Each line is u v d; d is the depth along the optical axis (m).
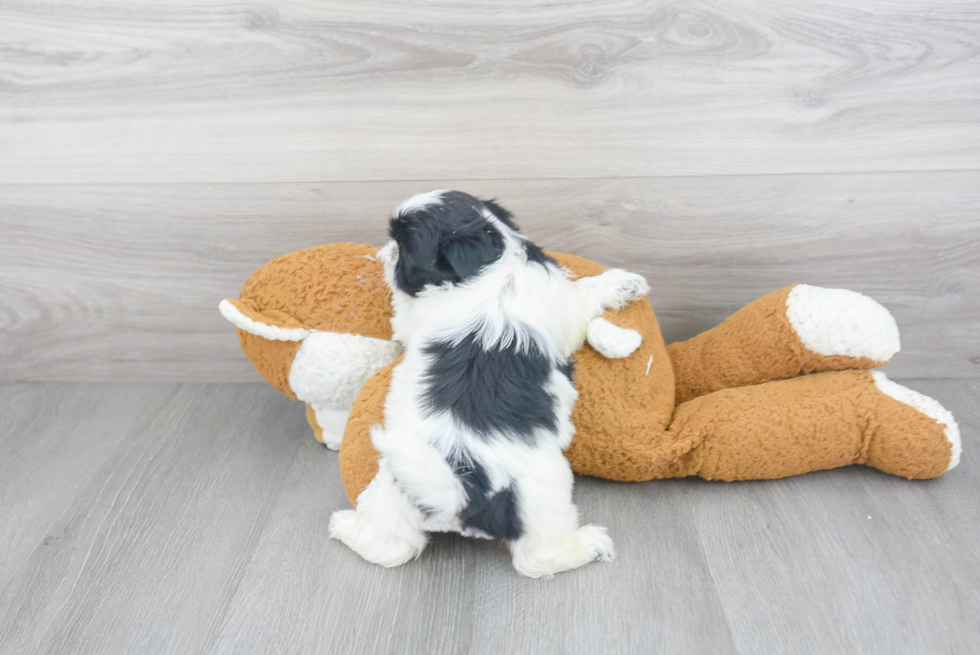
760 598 1.17
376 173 1.61
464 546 1.32
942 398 1.71
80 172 1.63
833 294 1.46
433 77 1.51
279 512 1.42
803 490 1.42
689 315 1.76
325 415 1.51
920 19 1.42
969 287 1.67
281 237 1.69
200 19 1.48
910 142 1.53
